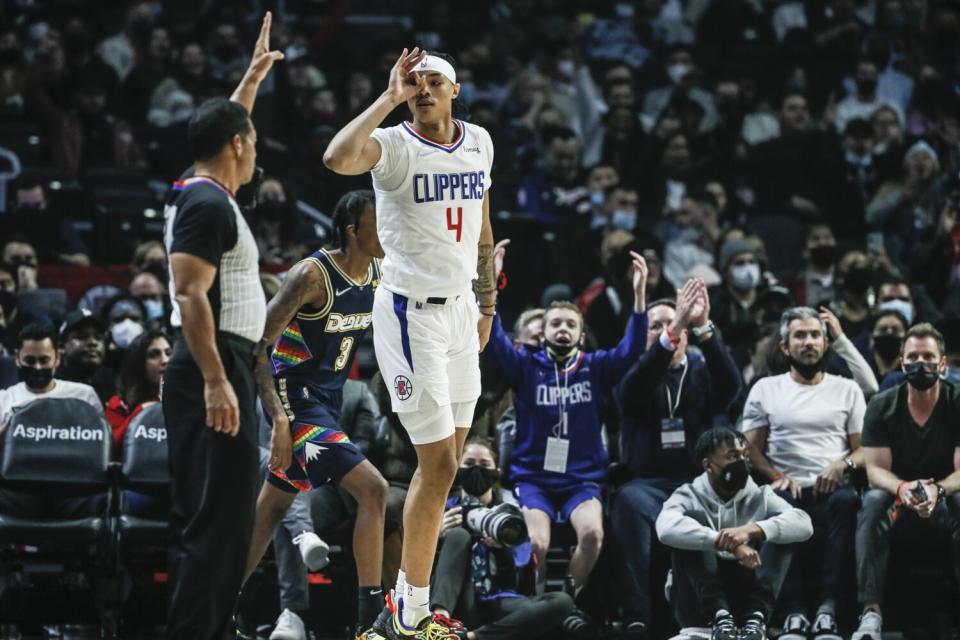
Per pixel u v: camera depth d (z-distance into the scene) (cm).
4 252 2241
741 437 1588
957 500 1580
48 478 1595
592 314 2216
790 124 3117
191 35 3319
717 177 2947
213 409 1085
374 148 1127
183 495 1123
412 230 1152
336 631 1691
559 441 1706
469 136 1170
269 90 2992
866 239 2820
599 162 3070
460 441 1219
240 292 1126
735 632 1502
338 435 1332
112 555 1578
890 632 1731
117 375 1869
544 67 3338
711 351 1709
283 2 3559
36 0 3306
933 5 3522
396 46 3394
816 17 3650
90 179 2783
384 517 1342
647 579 1606
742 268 2198
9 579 1622
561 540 1689
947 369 1927
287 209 2408
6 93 3002
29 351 1683
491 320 1272
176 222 1099
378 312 1185
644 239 2545
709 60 3478
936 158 2908
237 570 1119
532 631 1531
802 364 1702
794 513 1575
